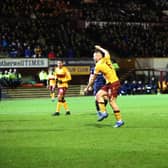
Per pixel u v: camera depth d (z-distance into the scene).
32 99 59.25
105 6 86.12
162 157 14.60
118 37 79.38
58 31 74.94
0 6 74.88
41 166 13.42
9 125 24.55
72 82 70.00
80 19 80.25
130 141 17.94
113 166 13.30
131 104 42.97
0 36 69.19
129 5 88.00
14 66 66.75
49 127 23.25
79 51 73.44
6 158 14.66
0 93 58.56
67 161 14.12
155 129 21.72
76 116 29.98
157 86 69.25
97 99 23.50
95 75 22.59
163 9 90.56
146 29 83.69
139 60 76.00
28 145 17.22
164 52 79.44
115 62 69.56
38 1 79.06
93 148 16.41
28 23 73.81
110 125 23.86
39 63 68.38
